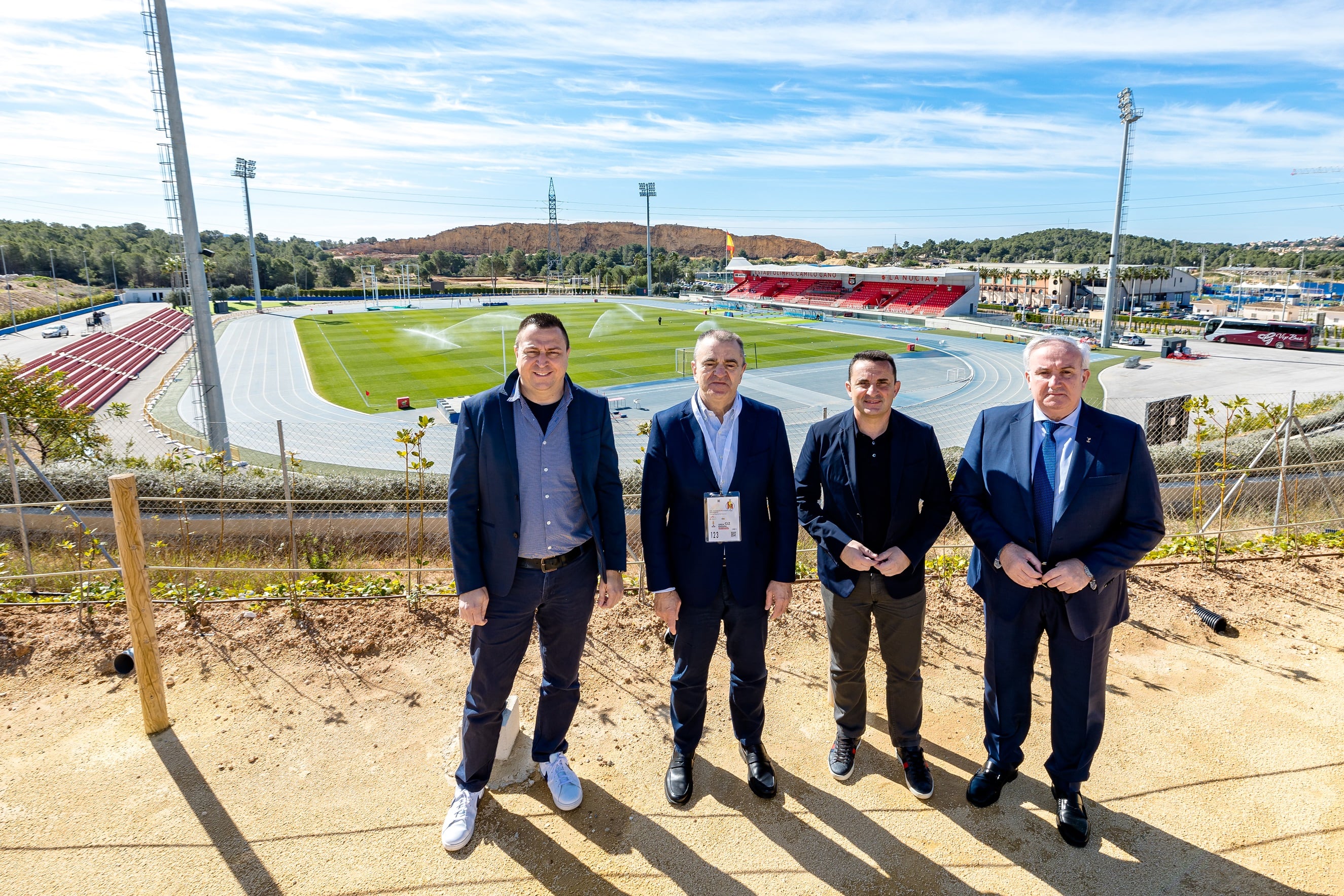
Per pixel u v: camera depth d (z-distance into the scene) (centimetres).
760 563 292
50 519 830
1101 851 264
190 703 351
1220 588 471
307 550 770
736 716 306
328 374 3791
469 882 250
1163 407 1345
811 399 3156
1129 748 319
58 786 292
